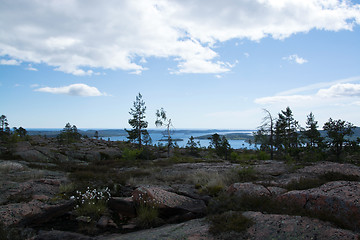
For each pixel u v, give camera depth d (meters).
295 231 4.88
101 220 7.16
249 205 6.88
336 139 23.22
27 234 5.82
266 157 32.97
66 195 8.95
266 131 33.84
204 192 9.89
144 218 7.12
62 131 49.53
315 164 15.12
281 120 43.22
